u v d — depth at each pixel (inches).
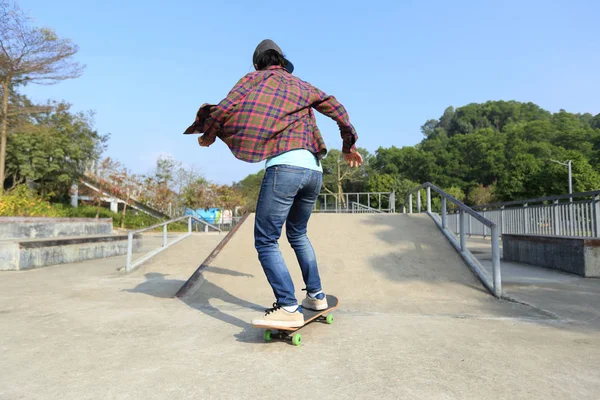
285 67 106.8
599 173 1790.1
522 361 81.1
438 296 151.3
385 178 1684.3
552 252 252.5
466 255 189.5
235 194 1414.9
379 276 174.7
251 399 64.1
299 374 74.4
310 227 247.6
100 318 123.6
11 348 93.2
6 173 965.8
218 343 94.7
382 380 71.2
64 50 811.4
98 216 1083.3
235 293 159.5
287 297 91.3
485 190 2102.6
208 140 97.6
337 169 1617.9
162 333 104.8
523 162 1683.1
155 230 1045.8
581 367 77.9
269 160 92.9
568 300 153.6
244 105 90.7
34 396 66.3
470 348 89.4
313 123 99.6
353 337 98.0
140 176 1170.6
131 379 73.1
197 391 67.4
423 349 88.7
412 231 232.1
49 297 164.6
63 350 91.1
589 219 246.5
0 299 160.7
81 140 1077.1
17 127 824.3
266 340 95.8
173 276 229.8
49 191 1099.3
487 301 145.0
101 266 287.6
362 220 259.8
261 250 93.6
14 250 265.6
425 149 3036.4
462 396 64.8
